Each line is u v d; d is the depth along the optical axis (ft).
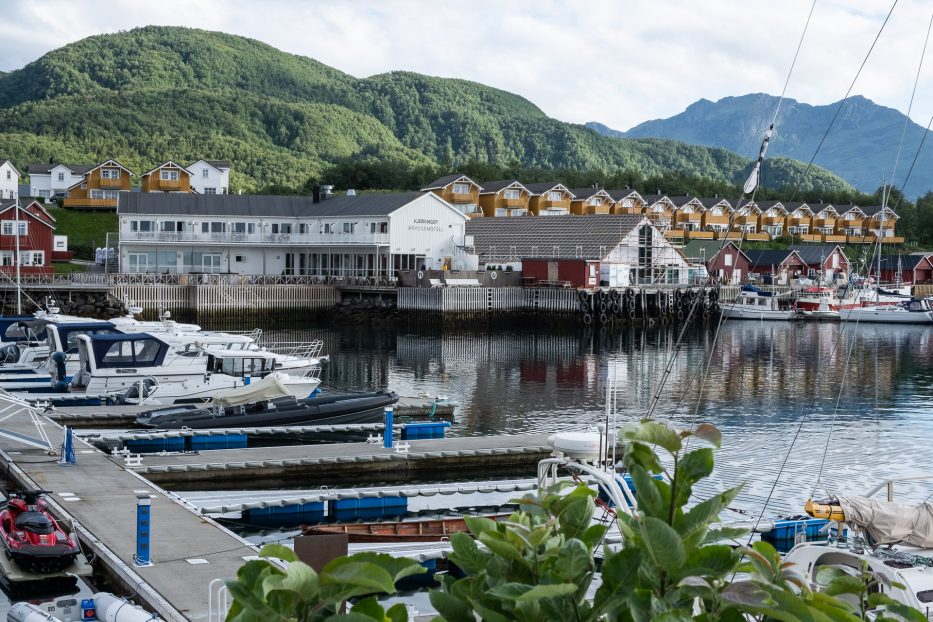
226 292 277.85
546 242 315.37
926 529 50.39
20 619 51.55
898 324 317.83
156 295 270.26
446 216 299.79
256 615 14.08
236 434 112.47
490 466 105.29
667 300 301.43
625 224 306.76
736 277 368.68
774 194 548.31
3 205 286.05
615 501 42.32
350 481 99.76
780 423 136.67
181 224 294.66
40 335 154.81
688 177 602.44
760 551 16.66
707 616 14.97
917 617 16.85
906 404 154.30
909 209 516.73
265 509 83.61
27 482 81.76
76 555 61.26
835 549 44.78
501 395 160.76
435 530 74.49
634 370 194.29
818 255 410.93
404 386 169.89
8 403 118.11
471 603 16.14
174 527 68.74
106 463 90.07
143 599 55.62
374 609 14.73
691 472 16.06
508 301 287.89
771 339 264.93
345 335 256.11
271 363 139.23
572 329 285.02
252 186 633.20
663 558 14.78
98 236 363.56
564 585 14.76
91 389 126.82
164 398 125.49
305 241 303.68
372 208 298.35
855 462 111.75
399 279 283.79
